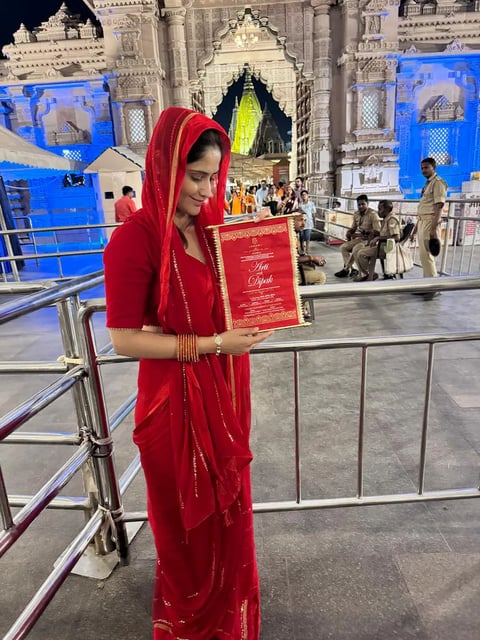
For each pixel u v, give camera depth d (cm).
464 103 1361
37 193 1439
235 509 132
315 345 169
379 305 554
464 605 155
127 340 111
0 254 947
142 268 109
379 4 1197
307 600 160
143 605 162
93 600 165
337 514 203
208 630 136
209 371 118
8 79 1341
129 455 259
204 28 1271
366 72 1247
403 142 1385
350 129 1298
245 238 108
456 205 961
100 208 1072
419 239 569
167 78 1305
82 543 162
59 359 172
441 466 231
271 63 1872
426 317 495
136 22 1204
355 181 1308
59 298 154
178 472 122
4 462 258
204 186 106
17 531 132
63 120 1399
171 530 130
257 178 2291
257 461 243
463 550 179
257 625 145
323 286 159
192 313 112
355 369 360
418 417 281
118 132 1292
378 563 174
